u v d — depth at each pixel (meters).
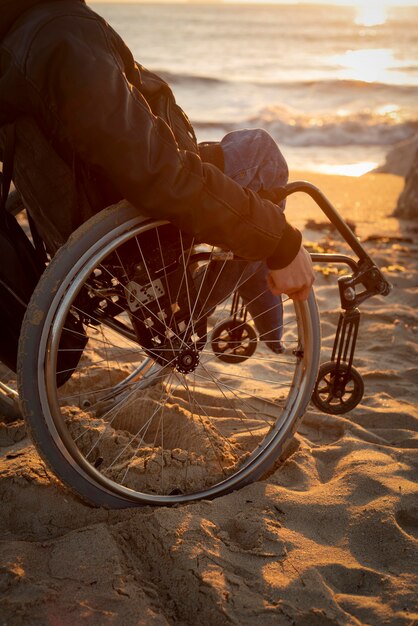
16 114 1.68
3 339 1.85
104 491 1.94
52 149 1.73
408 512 2.01
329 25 73.31
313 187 2.11
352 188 9.84
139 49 43.28
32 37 1.60
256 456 2.15
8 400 2.50
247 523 1.91
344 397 2.86
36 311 1.72
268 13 114.31
